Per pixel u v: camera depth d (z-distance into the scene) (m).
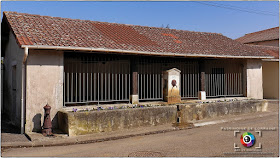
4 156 5.73
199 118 9.69
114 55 9.30
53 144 6.78
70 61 8.71
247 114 11.00
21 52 8.20
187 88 11.26
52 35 8.47
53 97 8.10
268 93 16.83
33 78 7.80
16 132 8.05
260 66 12.99
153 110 8.73
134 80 9.63
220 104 10.29
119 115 8.07
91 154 5.88
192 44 11.77
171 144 6.68
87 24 11.08
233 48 12.56
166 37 12.15
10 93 10.26
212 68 11.78
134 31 11.91
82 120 7.46
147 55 9.45
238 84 12.55
